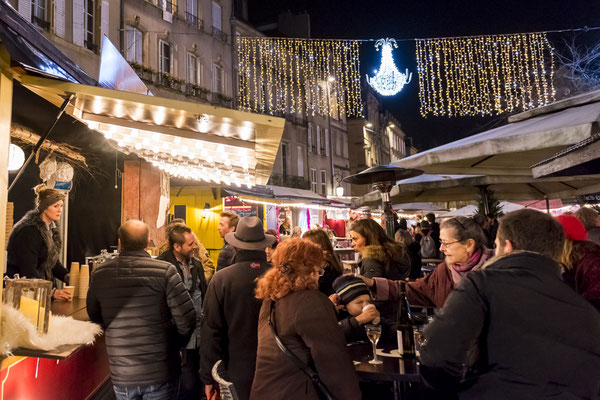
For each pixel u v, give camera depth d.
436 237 8.34
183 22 19.52
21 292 2.36
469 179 7.00
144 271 2.98
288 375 1.97
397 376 2.20
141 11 17.16
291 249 2.13
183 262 4.51
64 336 2.42
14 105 3.62
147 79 17.30
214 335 2.84
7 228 4.83
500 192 9.27
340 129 36.53
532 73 17.12
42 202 3.70
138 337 2.90
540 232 1.69
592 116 3.20
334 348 1.90
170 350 3.01
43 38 2.87
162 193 6.64
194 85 19.62
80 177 6.14
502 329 1.56
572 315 1.53
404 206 16.22
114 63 4.95
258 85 25.75
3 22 2.29
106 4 15.05
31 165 5.78
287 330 1.99
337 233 24.20
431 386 1.68
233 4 23.50
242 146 3.21
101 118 3.12
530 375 1.51
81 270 4.15
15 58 2.18
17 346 2.22
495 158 4.74
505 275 1.62
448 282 2.99
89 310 3.01
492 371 1.57
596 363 1.48
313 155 31.59
